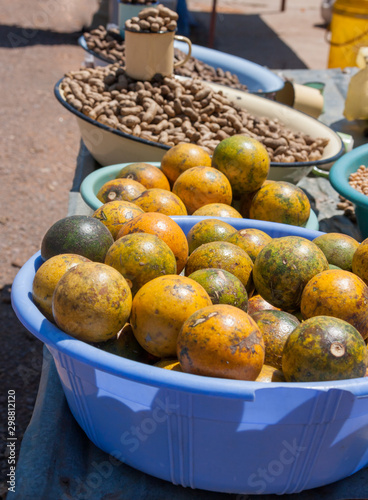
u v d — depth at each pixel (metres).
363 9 5.43
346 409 1.17
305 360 1.21
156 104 3.03
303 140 3.10
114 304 1.26
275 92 4.08
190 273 1.61
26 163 5.60
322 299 1.38
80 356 1.18
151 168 2.28
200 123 3.11
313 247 1.52
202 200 2.07
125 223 1.69
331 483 1.37
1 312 3.71
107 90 3.20
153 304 1.28
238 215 2.01
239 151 2.10
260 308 1.59
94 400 1.30
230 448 1.21
